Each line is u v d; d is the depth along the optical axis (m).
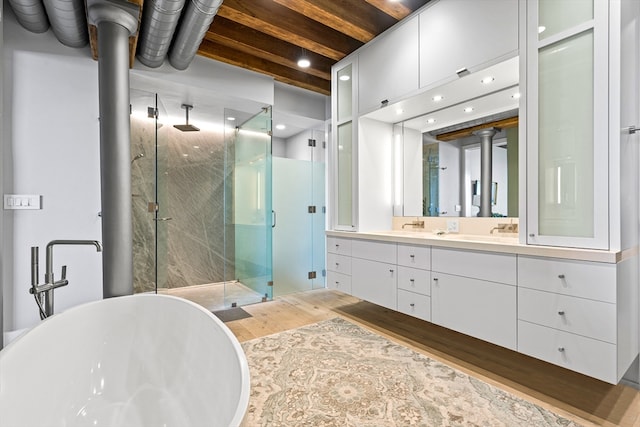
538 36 1.87
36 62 2.44
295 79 3.70
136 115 2.82
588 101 1.68
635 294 1.79
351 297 3.99
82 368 1.62
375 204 3.39
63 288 2.53
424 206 3.25
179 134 4.37
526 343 1.82
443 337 2.63
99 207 2.65
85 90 2.61
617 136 1.58
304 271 4.39
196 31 2.33
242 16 2.57
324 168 4.64
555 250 1.70
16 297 2.38
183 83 3.08
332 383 1.92
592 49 1.67
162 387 1.68
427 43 2.53
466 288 2.15
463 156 2.92
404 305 2.64
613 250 1.57
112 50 2.01
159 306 1.86
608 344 1.52
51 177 2.49
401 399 1.75
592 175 1.66
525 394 1.79
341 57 3.41
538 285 1.77
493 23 2.09
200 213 4.50
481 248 2.05
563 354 1.67
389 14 2.71
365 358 2.24
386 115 3.20
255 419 1.59
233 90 3.38
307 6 2.51
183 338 1.71
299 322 3.03
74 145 2.57
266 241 3.80
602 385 1.87
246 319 3.12
